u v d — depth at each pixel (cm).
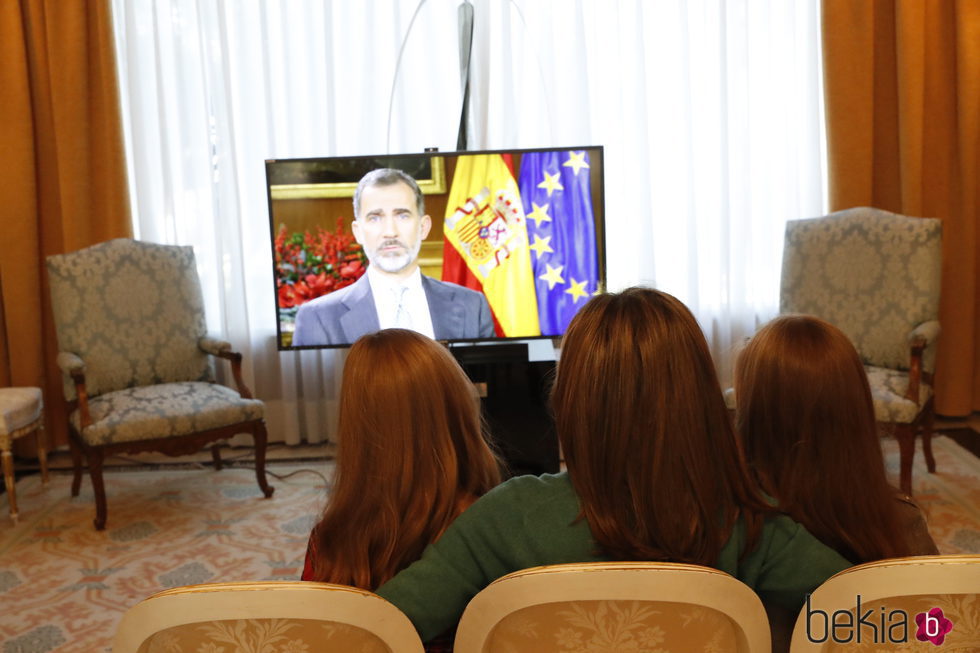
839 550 121
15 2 387
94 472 316
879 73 397
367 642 95
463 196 347
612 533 104
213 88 396
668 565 88
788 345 122
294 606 90
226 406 334
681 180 404
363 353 118
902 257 335
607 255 410
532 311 353
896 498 135
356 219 348
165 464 400
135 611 91
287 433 417
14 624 247
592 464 105
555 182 346
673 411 103
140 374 358
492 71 400
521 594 88
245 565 285
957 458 361
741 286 408
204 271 412
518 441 330
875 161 405
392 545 115
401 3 396
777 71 401
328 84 393
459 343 355
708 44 397
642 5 392
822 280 358
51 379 418
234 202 402
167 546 302
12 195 396
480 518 109
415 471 117
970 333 405
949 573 88
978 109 390
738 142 401
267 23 391
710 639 93
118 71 396
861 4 384
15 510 327
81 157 395
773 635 118
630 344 103
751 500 109
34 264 402
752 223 411
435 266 350
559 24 398
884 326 340
